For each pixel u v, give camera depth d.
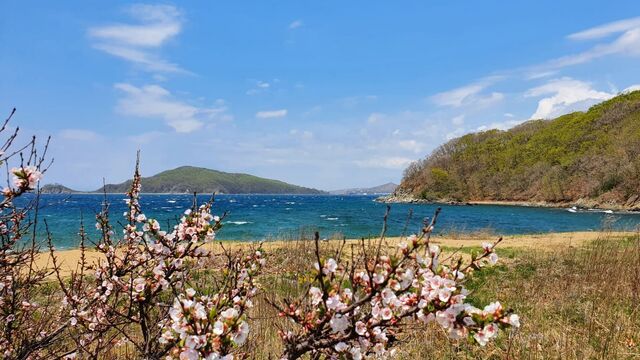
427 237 2.22
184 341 2.11
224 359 2.09
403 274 2.29
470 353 5.62
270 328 4.75
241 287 2.98
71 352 3.23
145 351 2.87
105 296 3.16
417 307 2.22
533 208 73.12
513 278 10.09
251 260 3.28
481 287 9.04
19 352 3.07
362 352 2.48
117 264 3.50
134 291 2.94
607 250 12.03
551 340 5.98
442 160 112.94
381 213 56.56
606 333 6.16
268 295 5.79
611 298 7.76
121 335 4.19
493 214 55.75
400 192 117.19
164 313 3.18
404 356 5.04
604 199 67.75
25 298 3.43
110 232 3.53
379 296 2.31
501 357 5.55
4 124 2.57
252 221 40.56
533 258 12.41
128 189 3.55
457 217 49.22
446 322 2.21
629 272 9.17
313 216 48.84
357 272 2.43
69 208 51.62
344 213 55.94
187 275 3.21
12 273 3.26
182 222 3.12
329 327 2.44
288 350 2.58
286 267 9.25
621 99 100.19
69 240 20.39
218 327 2.06
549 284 9.30
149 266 3.18
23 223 3.30
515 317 2.15
